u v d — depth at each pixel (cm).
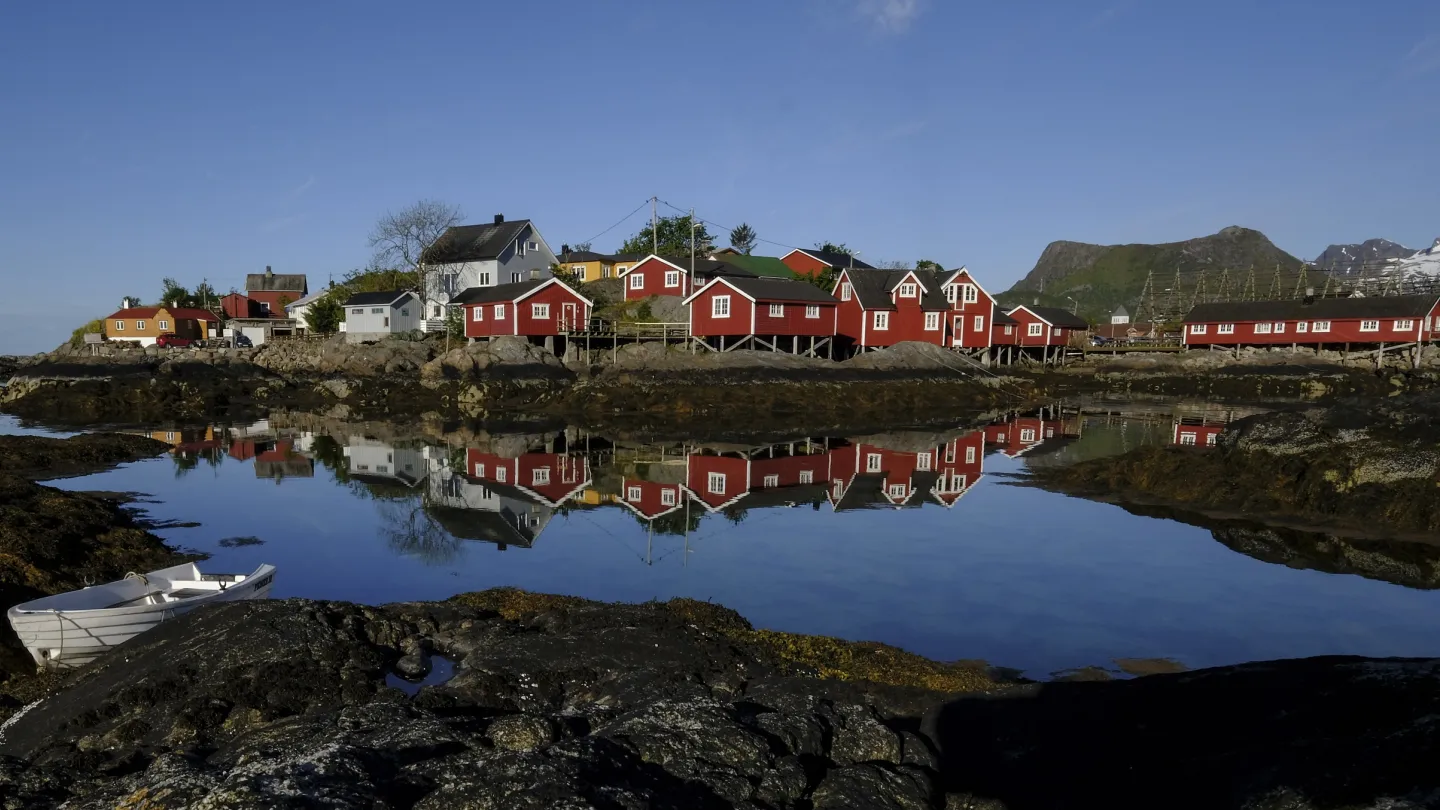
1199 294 13638
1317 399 6188
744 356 5650
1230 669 952
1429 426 2256
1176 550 1916
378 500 2502
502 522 2227
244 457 3306
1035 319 7994
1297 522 2144
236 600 1339
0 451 3022
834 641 1316
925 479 2855
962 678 1184
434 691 1030
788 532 2114
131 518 2183
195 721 973
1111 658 1295
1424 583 1662
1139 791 772
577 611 1434
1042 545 1969
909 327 6581
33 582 1497
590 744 736
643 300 6881
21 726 1020
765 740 789
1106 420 4816
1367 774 687
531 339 6078
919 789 765
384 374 6178
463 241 7788
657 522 2234
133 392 5331
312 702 1034
